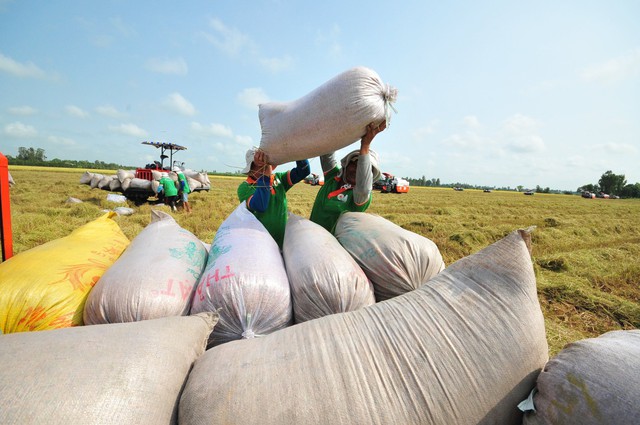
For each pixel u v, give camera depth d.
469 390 1.19
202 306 1.70
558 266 6.59
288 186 3.05
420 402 1.15
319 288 1.73
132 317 1.59
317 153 2.41
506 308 1.33
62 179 30.89
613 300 4.73
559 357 1.20
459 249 7.79
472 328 1.29
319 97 2.15
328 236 2.28
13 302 1.62
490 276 1.42
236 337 1.71
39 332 1.24
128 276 1.71
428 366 1.21
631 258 7.50
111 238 2.64
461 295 1.39
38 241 6.19
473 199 31.33
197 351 1.43
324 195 3.02
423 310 1.37
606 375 1.03
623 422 0.93
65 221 8.45
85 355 1.12
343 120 2.08
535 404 1.17
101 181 16.03
